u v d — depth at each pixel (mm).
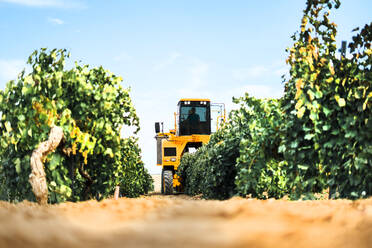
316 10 4938
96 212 2545
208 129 16953
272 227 1668
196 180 12867
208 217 2014
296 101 5012
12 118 4848
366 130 4324
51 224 1745
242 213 2131
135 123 6426
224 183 8531
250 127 6051
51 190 4883
